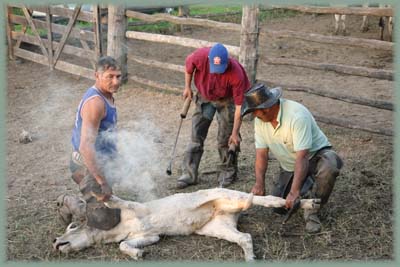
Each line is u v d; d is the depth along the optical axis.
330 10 6.50
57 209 4.56
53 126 7.22
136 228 4.06
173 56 10.92
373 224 4.40
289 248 4.07
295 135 4.01
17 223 4.51
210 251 4.02
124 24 8.63
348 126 6.45
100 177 3.84
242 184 5.24
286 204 4.00
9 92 8.87
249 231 4.33
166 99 8.12
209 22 7.40
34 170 5.71
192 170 5.20
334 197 4.87
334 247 4.09
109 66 3.84
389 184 5.11
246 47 6.97
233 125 5.09
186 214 4.13
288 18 14.53
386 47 6.11
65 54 11.01
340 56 10.49
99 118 3.84
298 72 9.58
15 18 10.67
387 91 8.27
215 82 4.86
